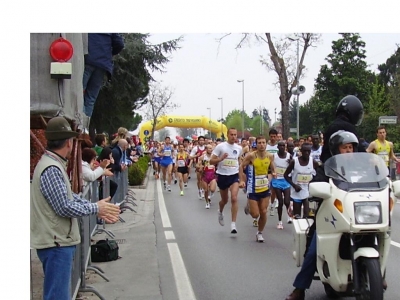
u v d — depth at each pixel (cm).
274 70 2622
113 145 1456
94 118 2827
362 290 513
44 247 449
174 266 823
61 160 461
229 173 1123
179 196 1944
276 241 1030
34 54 584
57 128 456
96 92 1071
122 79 2669
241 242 1020
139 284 722
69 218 458
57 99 592
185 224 1253
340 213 524
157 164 2836
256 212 1008
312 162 1073
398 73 4769
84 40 871
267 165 1007
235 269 803
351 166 548
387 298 646
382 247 536
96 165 973
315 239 592
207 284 721
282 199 1184
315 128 4503
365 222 510
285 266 821
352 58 4259
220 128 4656
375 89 4081
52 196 443
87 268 750
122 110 2972
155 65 2720
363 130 3819
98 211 461
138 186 2283
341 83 4228
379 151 1402
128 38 2647
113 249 865
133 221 1297
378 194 521
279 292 680
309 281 600
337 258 541
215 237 1075
